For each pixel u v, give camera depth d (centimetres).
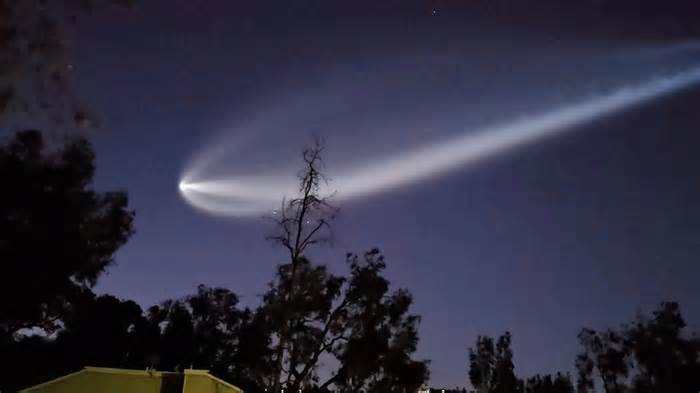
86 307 3812
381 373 3619
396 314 3653
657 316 6444
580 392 6931
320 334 3453
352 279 3631
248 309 4578
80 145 3097
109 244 3538
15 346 3625
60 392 2531
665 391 6162
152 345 4438
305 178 2694
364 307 3594
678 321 6338
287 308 2880
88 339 3944
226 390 2716
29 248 3052
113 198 3522
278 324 2973
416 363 3644
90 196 3338
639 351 6412
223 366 4438
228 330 4575
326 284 3506
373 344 3494
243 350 4188
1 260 3002
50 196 3055
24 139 2970
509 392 7600
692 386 5988
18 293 3133
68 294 3541
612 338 6744
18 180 2952
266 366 3853
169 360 4425
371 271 3650
